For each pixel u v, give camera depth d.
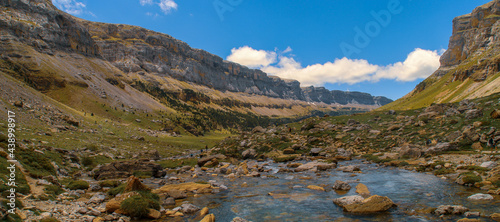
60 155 39.31
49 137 57.38
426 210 15.78
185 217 16.42
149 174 35.56
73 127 92.25
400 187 22.80
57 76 195.75
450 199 17.72
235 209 18.12
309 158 50.53
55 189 19.33
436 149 38.69
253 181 30.00
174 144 135.00
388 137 56.12
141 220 15.80
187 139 177.12
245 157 61.06
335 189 23.58
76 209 15.99
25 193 16.08
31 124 68.50
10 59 185.62
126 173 34.72
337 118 84.62
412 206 16.88
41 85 179.25
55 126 78.56
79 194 21.48
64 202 17.25
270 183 28.31
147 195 19.16
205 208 17.55
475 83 172.38
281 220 15.41
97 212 15.98
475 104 58.56
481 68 179.88
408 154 41.00
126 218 15.74
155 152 70.00
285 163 49.09
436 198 18.30
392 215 15.31
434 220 13.99
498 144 34.53
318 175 32.12
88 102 189.12
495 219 13.07
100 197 20.45
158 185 28.94
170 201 20.00
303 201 19.75
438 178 25.61
